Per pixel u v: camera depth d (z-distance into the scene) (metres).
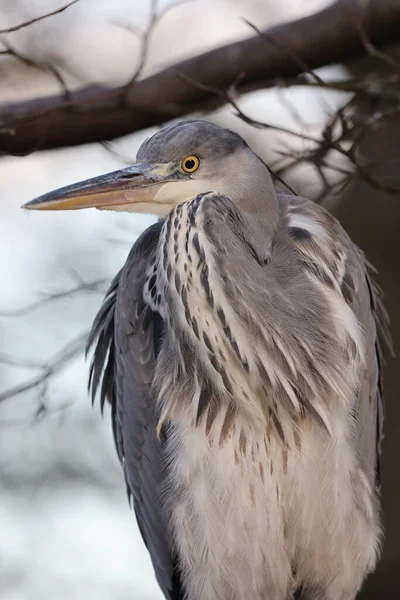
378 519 8.01
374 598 9.84
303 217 8.05
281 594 7.92
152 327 8.15
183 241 7.55
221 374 7.51
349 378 7.67
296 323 7.54
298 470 7.58
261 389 7.49
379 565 9.92
